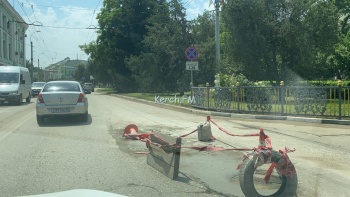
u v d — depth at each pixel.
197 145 8.77
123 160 7.39
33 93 37.34
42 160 7.34
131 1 43.44
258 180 5.90
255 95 14.06
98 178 6.11
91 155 7.80
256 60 19.86
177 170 6.12
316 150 8.12
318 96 12.17
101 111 18.11
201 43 26.44
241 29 19.59
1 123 13.29
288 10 19.44
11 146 8.78
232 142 9.14
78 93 13.10
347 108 11.57
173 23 28.91
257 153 5.13
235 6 19.27
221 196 5.27
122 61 45.75
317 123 11.84
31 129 11.64
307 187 5.64
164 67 29.86
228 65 21.14
